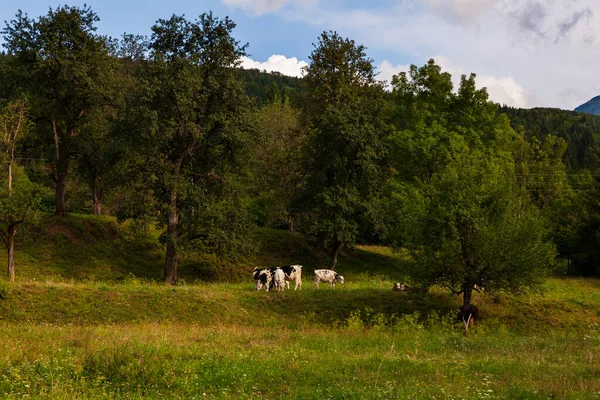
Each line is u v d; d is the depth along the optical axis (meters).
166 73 34.19
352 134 41.66
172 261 36.47
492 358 16.52
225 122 35.25
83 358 13.93
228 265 42.88
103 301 26.16
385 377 13.51
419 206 27.64
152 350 14.98
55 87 41.56
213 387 12.34
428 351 18.38
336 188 42.84
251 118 36.81
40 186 32.69
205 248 36.41
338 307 28.47
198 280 39.31
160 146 36.00
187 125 34.38
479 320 27.97
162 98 34.19
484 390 11.83
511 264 25.62
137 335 18.00
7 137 35.19
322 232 43.72
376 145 43.66
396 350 18.22
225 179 38.88
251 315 27.12
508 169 32.03
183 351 15.30
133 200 35.94
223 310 26.98
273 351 16.45
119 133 34.94
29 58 40.19
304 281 37.22
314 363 14.79
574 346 19.53
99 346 15.34
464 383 12.82
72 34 40.78
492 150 43.28
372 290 30.64
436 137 43.62
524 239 25.95
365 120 43.41
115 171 35.16
